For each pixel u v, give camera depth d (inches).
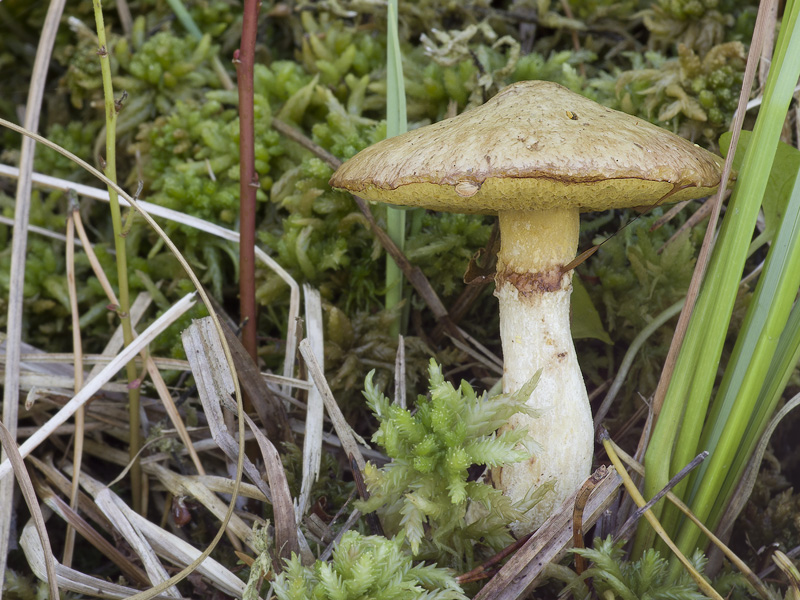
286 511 6.6
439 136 6.1
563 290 6.5
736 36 8.6
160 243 8.9
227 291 8.9
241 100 7.1
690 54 8.2
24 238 7.5
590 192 5.9
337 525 6.9
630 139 5.9
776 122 6.0
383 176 6.0
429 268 8.3
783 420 7.8
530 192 5.9
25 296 8.9
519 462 6.4
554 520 6.2
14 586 6.9
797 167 6.5
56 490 7.5
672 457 6.4
